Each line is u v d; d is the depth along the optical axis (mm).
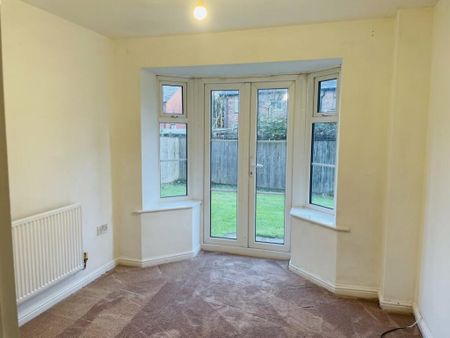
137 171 3457
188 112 3945
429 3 2357
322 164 3467
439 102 2211
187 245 3789
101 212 3316
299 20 2775
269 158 3799
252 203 3879
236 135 3883
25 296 2342
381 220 2818
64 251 2732
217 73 3619
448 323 1933
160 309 2691
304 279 3264
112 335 2344
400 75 2516
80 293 2941
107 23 2875
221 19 2760
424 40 2451
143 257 3539
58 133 2732
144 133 3477
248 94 3766
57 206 2740
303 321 2537
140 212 3467
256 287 3090
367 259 2875
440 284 2070
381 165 2781
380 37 2695
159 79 3730
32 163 2486
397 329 2443
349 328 2451
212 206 4059
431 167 2330
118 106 3430
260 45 3025
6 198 504
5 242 507
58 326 2439
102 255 3354
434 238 2205
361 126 2799
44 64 2576
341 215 2906
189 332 2387
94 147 3184
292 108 3625
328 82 3375
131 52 3346
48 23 2602
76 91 2920
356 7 2473
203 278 3273
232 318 2570
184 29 3041
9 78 2289
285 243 3789
